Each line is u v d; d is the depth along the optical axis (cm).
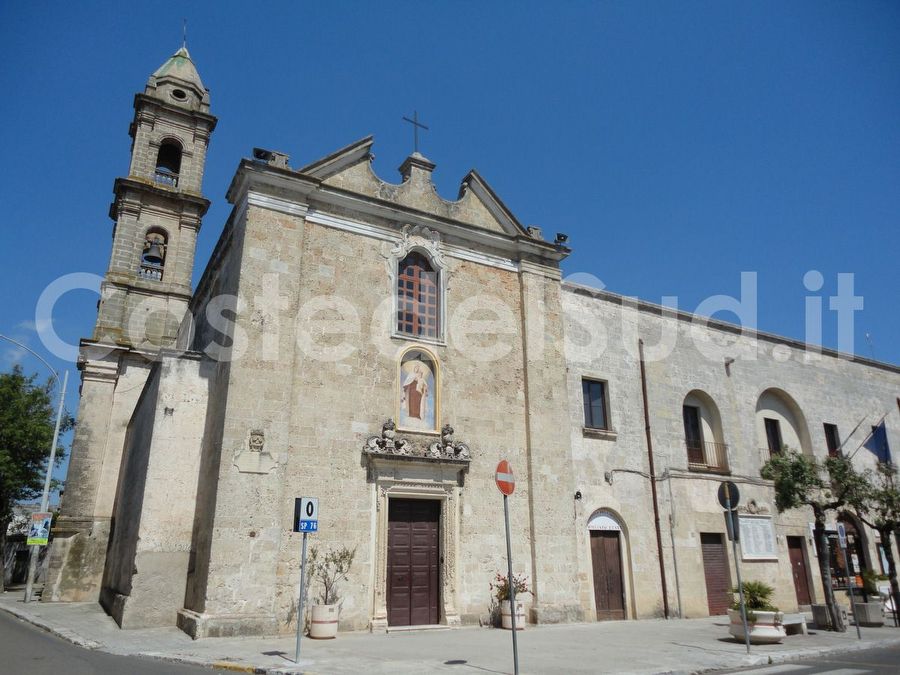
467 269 2034
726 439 2470
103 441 2577
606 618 1958
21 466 3431
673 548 2134
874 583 2211
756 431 2594
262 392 1563
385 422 1716
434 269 1991
